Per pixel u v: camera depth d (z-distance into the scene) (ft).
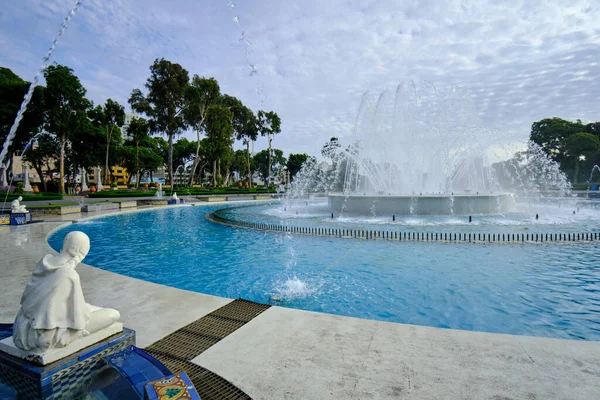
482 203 62.03
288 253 33.40
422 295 21.27
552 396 9.25
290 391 9.59
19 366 7.89
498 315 18.20
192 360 11.39
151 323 14.56
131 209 79.56
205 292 22.38
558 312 18.52
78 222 57.52
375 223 52.01
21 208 53.52
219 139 157.89
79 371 8.18
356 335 13.30
